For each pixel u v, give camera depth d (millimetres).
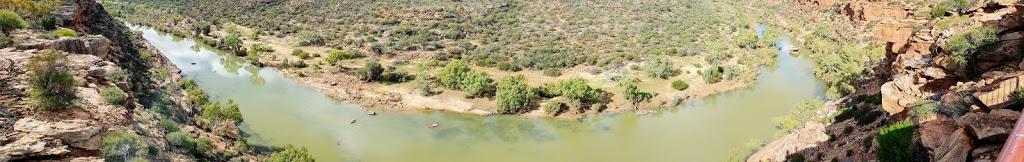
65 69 41969
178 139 42375
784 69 103750
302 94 83000
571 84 76562
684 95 83812
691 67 100938
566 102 77375
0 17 52531
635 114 74875
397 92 83875
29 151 26531
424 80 89438
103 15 102500
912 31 64750
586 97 77000
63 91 36125
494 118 72625
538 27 143000
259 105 76562
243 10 161250
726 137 66438
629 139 65812
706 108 78625
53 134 28672
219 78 92375
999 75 40000
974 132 27844
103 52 58562
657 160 59375
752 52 114000
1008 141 22391
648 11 167875
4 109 32281
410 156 59438
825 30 133875
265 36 132000
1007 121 27750
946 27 59562
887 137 33219
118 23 108750
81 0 85062
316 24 143250
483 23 146375
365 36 131000
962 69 43344
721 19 161750
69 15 73688
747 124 71375
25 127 29203
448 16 152375
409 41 122750
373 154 59562
